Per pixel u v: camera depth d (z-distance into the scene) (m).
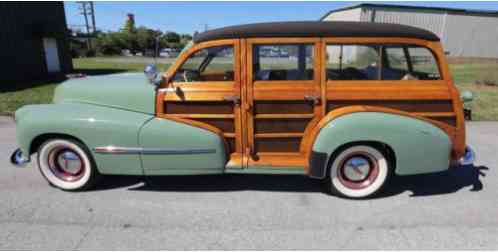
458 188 3.49
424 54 3.01
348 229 2.69
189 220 2.83
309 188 3.47
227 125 3.13
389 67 3.04
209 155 3.10
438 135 2.96
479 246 2.46
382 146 3.05
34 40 14.87
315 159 3.02
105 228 2.70
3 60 13.20
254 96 3.04
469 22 24.58
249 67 3.00
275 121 3.09
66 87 3.37
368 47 2.97
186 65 3.11
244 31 2.95
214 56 3.08
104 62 26.34
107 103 3.19
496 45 25.98
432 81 3.02
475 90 10.23
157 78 3.11
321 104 3.02
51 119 3.07
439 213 2.95
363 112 2.94
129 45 51.91
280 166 3.16
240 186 3.53
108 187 3.48
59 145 3.22
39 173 3.85
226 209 3.03
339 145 2.95
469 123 6.46
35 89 10.64
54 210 2.99
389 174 3.16
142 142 3.05
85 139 3.09
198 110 3.11
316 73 2.98
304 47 2.96
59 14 16.58
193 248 2.44
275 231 2.67
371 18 22.83
